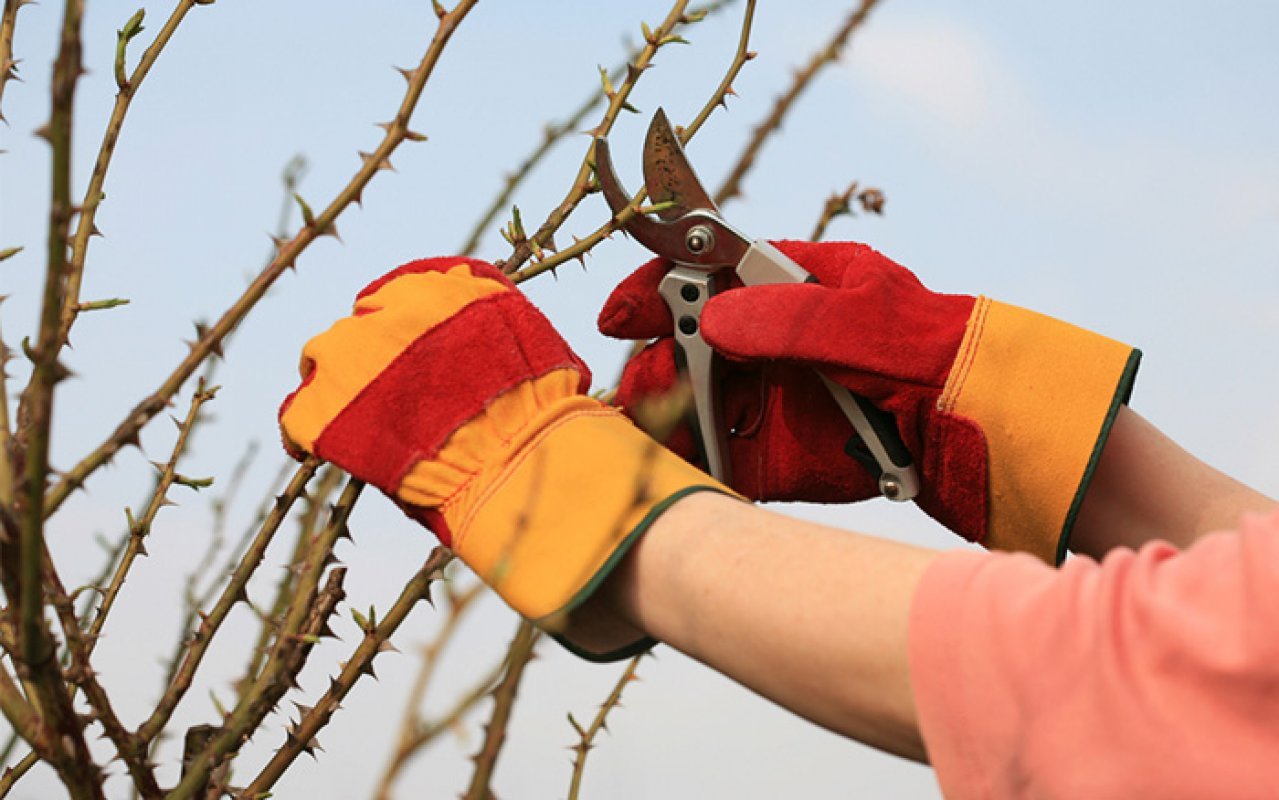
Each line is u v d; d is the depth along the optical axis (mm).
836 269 1008
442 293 881
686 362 994
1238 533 588
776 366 987
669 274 1003
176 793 786
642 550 749
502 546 786
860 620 640
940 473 935
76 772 749
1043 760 580
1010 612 603
